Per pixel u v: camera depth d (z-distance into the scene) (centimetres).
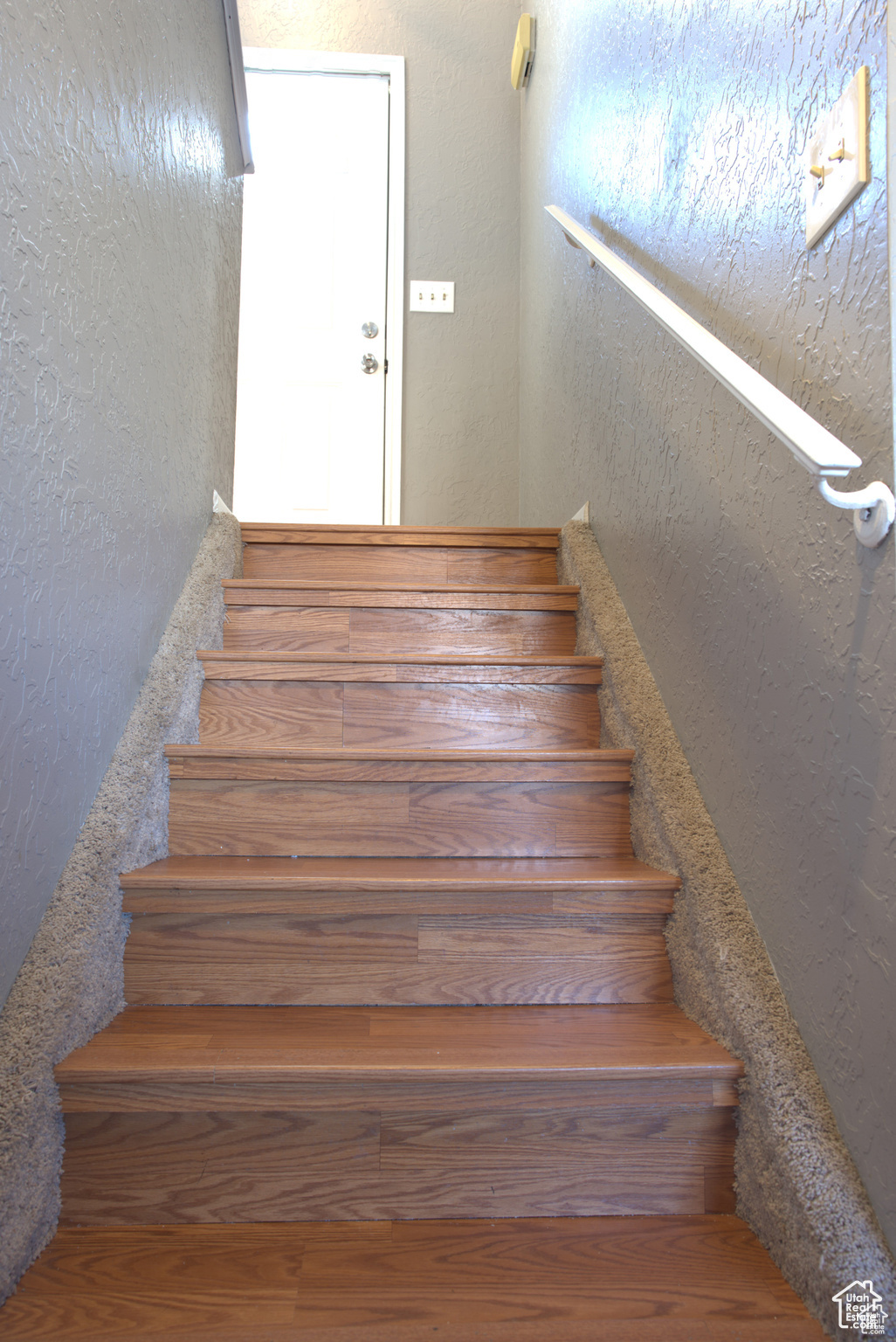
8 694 95
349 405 331
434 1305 86
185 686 156
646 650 161
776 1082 96
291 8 333
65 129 108
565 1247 97
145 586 146
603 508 198
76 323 113
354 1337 81
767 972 106
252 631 192
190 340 178
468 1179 103
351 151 335
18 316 96
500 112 337
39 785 104
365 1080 101
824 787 94
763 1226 97
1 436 92
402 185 333
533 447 297
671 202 147
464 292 334
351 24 334
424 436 332
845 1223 83
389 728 170
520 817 149
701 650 132
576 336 227
